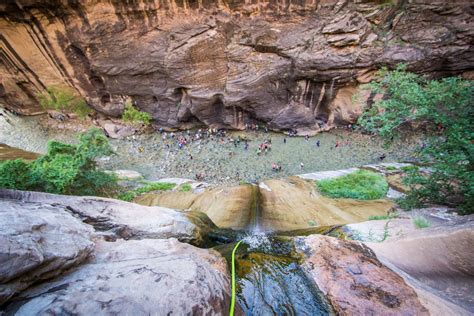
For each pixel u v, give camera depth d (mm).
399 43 16500
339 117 19734
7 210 2869
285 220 10320
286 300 3846
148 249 3969
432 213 7609
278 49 17109
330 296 3707
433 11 15570
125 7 15555
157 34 16734
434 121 7242
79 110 21266
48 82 19766
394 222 7070
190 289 2752
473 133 5824
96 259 3344
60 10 15375
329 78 17750
